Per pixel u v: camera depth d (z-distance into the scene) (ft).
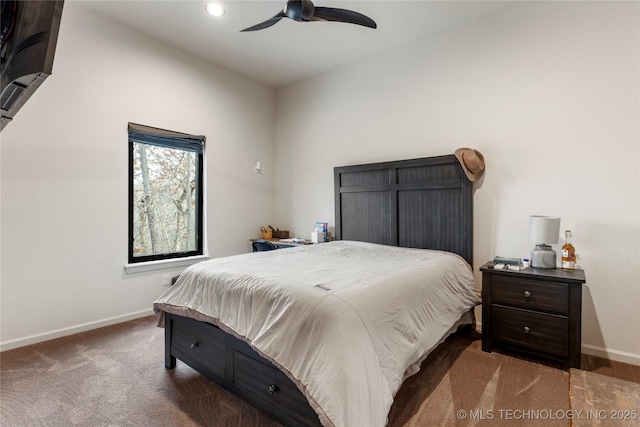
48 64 1.54
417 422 5.28
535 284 7.36
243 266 6.91
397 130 11.38
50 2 1.62
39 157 8.53
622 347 7.55
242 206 13.99
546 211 8.50
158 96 11.02
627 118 7.48
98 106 9.59
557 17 8.31
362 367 4.13
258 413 5.59
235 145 13.67
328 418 3.78
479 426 5.17
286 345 4.57
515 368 7.09
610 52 7.65
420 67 10.82
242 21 9.93
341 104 13.02
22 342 8.25
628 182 7.47
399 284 5.79
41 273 8.60
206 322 6.19
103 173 9.73
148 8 9.30
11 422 5.31
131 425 5.26
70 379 6.69
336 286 5.21
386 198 11.25
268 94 15.19
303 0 6.51
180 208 12.12
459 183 9.64
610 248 7.68
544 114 8.52
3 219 8.02
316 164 13.88
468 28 9.80
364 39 10.93
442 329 6.62
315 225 13.87
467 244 9.48
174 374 6.93
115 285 10.03
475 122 9.67
